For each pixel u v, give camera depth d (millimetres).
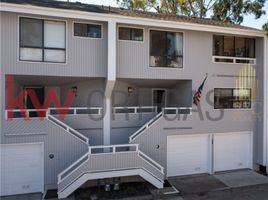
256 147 17625
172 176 15820
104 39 14320
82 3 17344
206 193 13680
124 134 15430
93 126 14859
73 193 13172
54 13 12961
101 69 14328
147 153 14914
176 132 15609
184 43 15844
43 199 12500
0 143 12789
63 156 13617
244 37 17391
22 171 13352
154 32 15375
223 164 17062
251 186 14672
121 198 12836
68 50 13805
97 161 12938
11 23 12859
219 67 16703
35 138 13227
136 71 14969
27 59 13227
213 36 16609
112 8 17266
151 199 12922
